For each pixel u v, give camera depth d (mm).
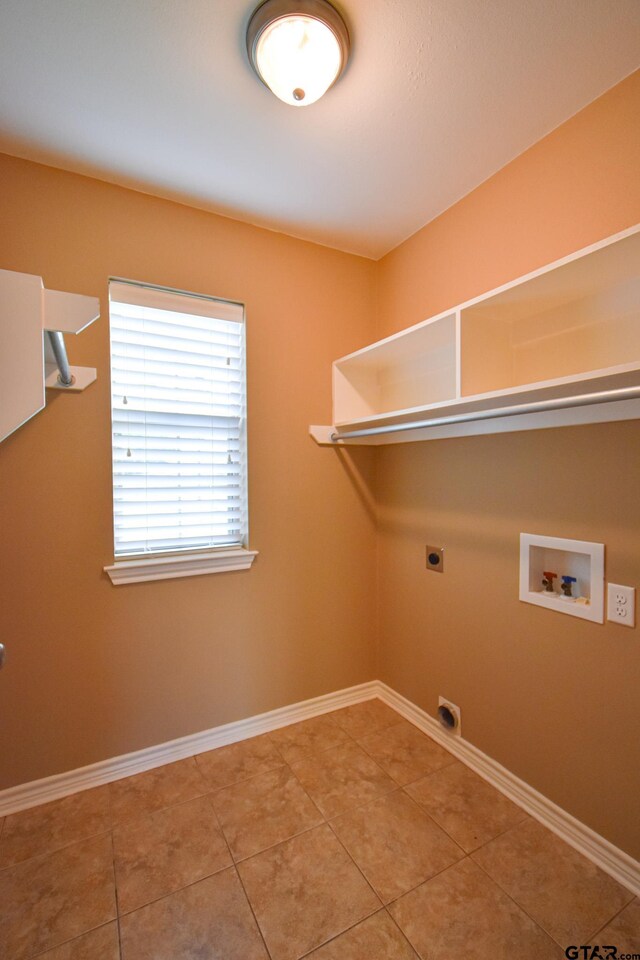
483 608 1732
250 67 1174
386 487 2283
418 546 2064
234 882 1287
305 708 2164
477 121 1385
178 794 1642
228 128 1397
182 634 1855
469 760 1797
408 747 1928
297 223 1970
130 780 1719
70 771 1649
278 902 1228
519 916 1184
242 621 1991
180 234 1804
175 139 1445
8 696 1551
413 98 1282
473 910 1201
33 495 1570
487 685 1719
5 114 1329
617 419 1275
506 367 1542
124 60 1151
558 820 1457
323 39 1064
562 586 1470
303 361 2121
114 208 1674
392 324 2211
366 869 1327
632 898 1231
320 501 2188
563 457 1431
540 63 1178
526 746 1569
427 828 1480
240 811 1557
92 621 1679
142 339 1782
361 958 1089
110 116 1342
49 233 1563
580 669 1396
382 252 2242
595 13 1046
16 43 1099
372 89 1248
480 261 1717
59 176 1577
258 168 1599
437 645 1964
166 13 1032
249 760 1841
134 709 1766
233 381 1992
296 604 2133
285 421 2080
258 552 2020
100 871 1321
